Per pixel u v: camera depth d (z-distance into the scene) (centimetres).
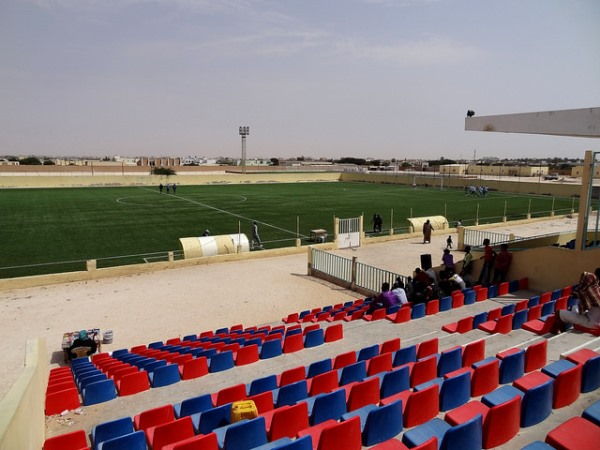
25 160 12912
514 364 656
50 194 5531
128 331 1448
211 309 1664
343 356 822
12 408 419
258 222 3619
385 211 4366
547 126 1069
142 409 740
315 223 3609
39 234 2978
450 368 732
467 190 6456
